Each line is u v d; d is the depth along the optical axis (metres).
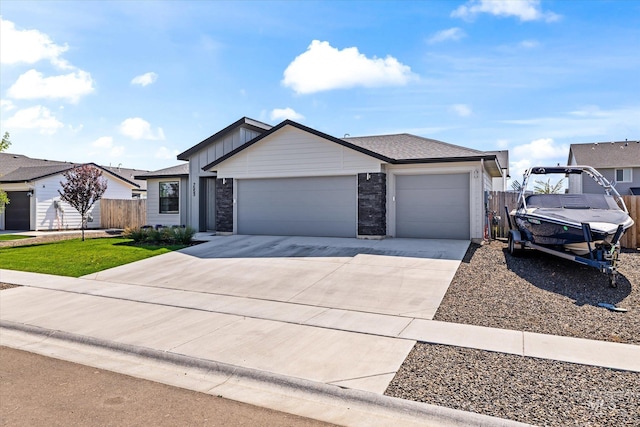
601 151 29.84
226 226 16.02
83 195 16.41
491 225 14.33
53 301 7.62
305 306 7.05
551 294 7.36
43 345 5.54
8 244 16.02
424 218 13.88
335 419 3.49
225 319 6.37
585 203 10.09
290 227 15.00
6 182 22.47
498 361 4.58
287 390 4.09
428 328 5.79
